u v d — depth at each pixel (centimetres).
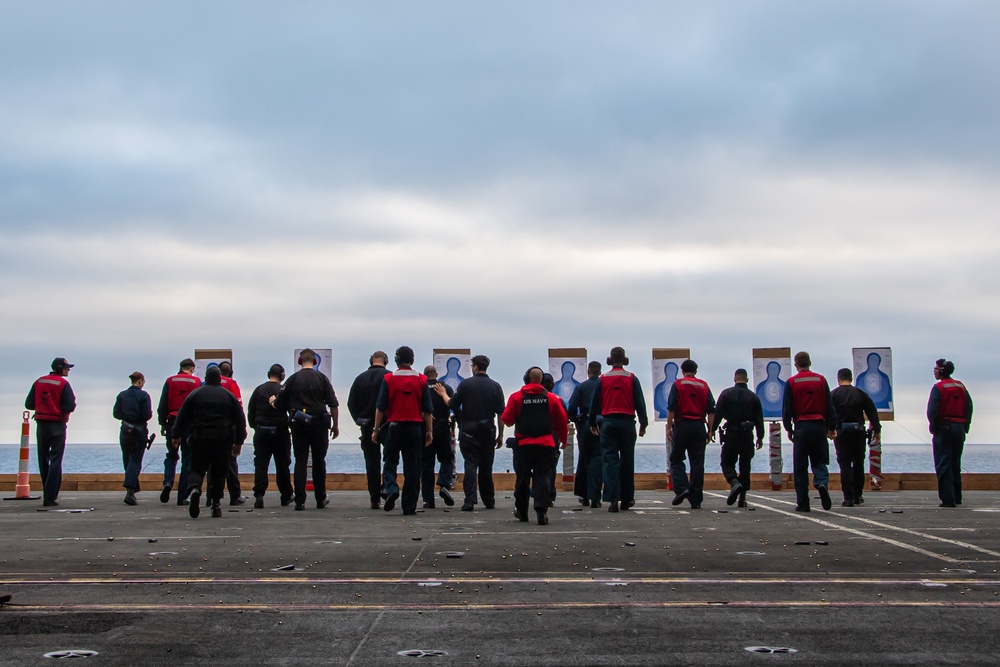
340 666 518
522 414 1207
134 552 921
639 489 2125
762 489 2120
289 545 969
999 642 564
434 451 1501
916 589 725
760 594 706
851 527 1139
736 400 1482
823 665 516
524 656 536
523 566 830
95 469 8144
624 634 584
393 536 1048
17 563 854
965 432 1509
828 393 1375
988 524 1180
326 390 1475
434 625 609
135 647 557
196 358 1997
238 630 597
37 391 1527
